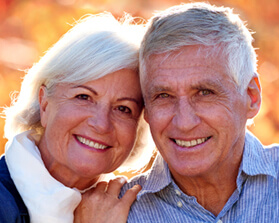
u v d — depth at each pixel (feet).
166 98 8.86
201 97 8.67
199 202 9.37
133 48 9.44
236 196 9.15
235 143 9.06
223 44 8.57
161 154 9.16
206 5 8.84
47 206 9.20
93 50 9.26
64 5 15.17
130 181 10.02
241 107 8.86
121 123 9.48
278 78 15.03
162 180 9.46
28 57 14.76
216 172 9.05
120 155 9.72
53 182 9.47
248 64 8.90
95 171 9.48
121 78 9.32
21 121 10.48
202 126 8.68
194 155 8.80
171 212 9.38
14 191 9.45
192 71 8.52
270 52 15.93
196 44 8.51
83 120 9.32
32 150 9.70
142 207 9.52
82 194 10.02
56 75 9.54
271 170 9.20
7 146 10.34
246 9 16.69
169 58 8.60
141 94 9.55
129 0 15.23
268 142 13.96
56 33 15.10
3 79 14.34
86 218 9.47
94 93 9.27
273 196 9.13
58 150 9.53
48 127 9.64
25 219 9.31
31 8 15.29
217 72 8.55
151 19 8.99
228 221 9.11
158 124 8.89
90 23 9.89
